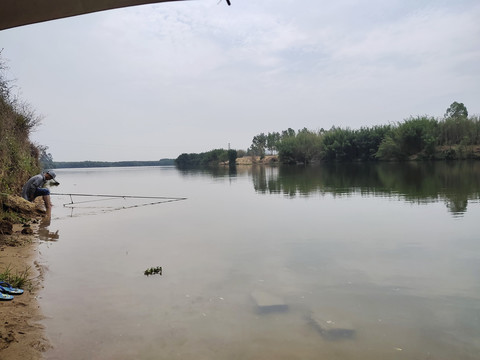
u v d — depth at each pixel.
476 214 8.70
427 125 42.12
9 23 4.69
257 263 5.45
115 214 11.10
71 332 3.35
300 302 3.99
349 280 4.64
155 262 5.59
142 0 4.27
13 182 11.07
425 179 18.38
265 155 76.94
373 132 50.69
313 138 57.25
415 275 4.77
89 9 4.45
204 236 7.42
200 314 3.73
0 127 10.06
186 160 105.38
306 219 8.94
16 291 4.25
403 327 3.40
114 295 4.25
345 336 3.25
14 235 7.68
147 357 2.94
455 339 3.17
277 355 2.97
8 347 3.03
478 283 4.43
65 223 9.52
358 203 11.27
